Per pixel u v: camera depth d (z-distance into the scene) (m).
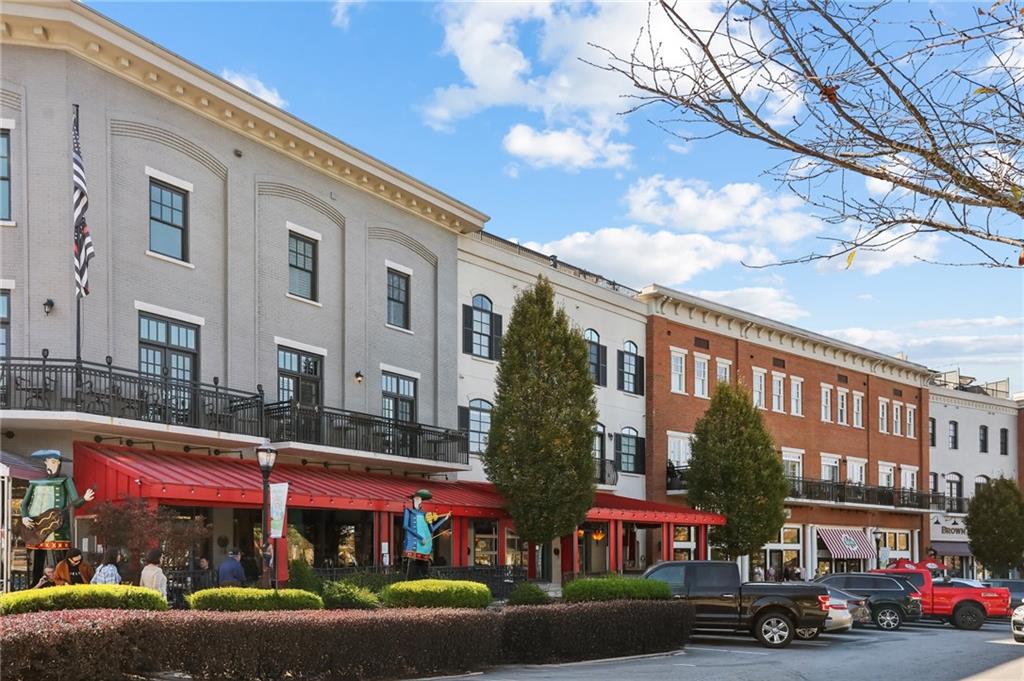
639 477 41.62
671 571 23.98
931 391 63.09
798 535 49.88
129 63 23.11
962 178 5.04
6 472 15.06
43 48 21.78
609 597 21.19
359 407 29.77
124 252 22.92
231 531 24.91
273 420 25.61
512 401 30.42
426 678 15.30
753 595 23.27
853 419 56.06
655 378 42.62
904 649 22.58
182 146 24.70
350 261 29.94
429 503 27.03
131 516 18.27
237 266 26.00
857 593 30.80
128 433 21.88
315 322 28.64
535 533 29.81
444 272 33.84
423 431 30.72
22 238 21.33
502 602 24.67
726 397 40.62
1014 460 67.88
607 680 15.20
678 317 44.41
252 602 15.52
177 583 19.16
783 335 50.72
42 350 20.67
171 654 12.84
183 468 21.67
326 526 28.19
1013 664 19.09
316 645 13.90
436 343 33.25
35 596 13.21
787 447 50.38
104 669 11.89
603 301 40.56
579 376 31.23
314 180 28.89
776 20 4.82
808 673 16.95
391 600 17.66
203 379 24.78
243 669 13.33
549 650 18.25
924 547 59.66
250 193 26.61
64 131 21.77
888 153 5.12
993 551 54.84
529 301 31.50
